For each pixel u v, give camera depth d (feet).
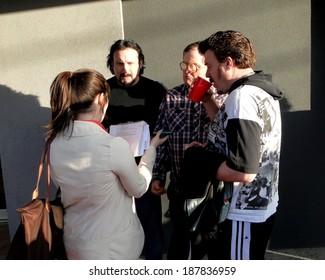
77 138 5.75
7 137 10.51
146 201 8.98
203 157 6.18
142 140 7.60
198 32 9.86
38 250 5.89
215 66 6.26
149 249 9.09
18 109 10.35
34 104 10.33
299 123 10.15
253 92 5.78
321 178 10.41
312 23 9.64
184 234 6.32
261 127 5.75
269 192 6.25
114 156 5.66
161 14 9.82
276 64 9.89
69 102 5.82
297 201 10.58
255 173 5.67
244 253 6.24
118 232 6.04
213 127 6.31
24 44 10.03
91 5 9.78
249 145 5.57
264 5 9.63
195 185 6.22
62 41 10.00
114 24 9.85
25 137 10.50
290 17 9.64
